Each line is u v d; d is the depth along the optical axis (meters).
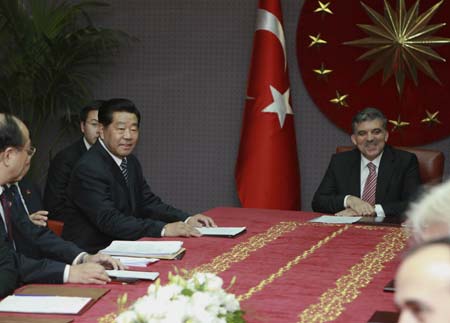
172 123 6.34
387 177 4.66
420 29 5.74
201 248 3.19
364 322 2.04
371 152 4.65
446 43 5.71
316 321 2.04
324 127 6.07
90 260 2.80
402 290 0.52
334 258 2.98
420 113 5.86
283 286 2.48
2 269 2.49
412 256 0.53
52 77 5.94
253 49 5.90
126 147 3.99
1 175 2.82
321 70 5.99
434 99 5.83
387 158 4.71
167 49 6.29
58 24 6.05
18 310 2.14
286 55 5.98
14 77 5.87
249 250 3.15
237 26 6.18
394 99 5.89
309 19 5.98
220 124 6.27
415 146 5.90
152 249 3.04
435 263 0.51
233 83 6.22
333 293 2.38
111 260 2.78
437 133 5.85
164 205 4.29
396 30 5.77
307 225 3.86
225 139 6.27
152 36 6.30
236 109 6.23
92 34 5.89
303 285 2.50
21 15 5.98
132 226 3.68
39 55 5.96
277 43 5.83
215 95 6.25
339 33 5.94
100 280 2.52
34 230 3.02
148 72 6.32
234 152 6.26
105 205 3.80
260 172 5.82
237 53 6.19
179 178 6.38
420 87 5.84
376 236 3.53
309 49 6.00
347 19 5.91
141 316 1.53
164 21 6.27
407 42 5.75
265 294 2.37
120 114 3.96
